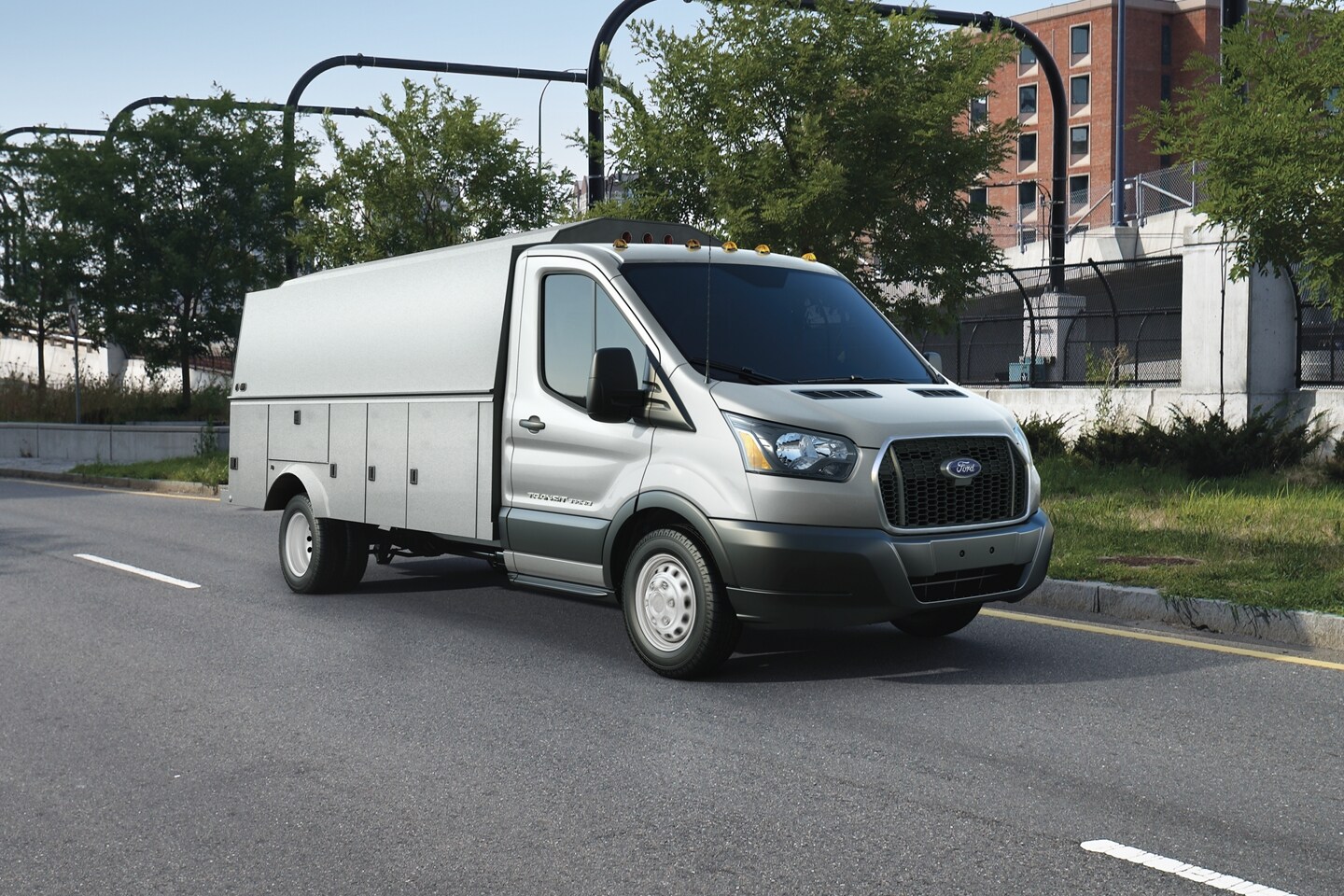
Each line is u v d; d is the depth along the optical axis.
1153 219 41.84
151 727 6.28
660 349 7.11
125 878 4.37
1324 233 12.20
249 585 10.78
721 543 6.62
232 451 11.08
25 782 5.46
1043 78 77.50
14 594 10.42
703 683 6.98
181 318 31.58
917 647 7.84
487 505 8.09
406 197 22.20
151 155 31.69
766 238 16.36
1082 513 12.59
